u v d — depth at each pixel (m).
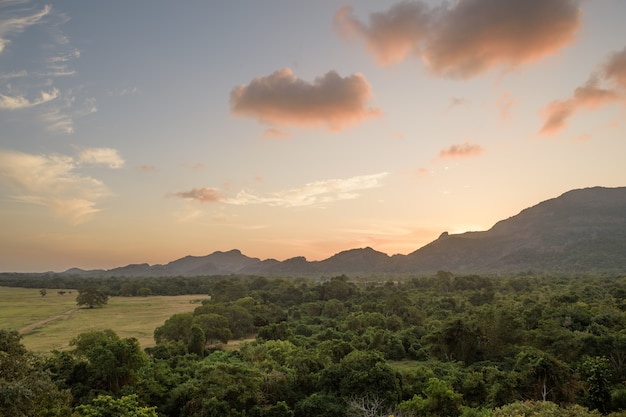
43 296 176.25
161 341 73.94
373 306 99.50
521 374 38.62
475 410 33.91
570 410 24.78
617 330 57.41
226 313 87.50
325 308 104.88
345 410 36.88
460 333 58.69
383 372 39.72
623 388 36.81
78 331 90.75
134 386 38.59
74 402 36.72
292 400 40.22
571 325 61.66
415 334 75.75
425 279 170.25
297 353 50.19
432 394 36.66
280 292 133.12
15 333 22.77
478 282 151.25
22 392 19.03
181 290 192.88
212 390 36.84
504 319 58.97
